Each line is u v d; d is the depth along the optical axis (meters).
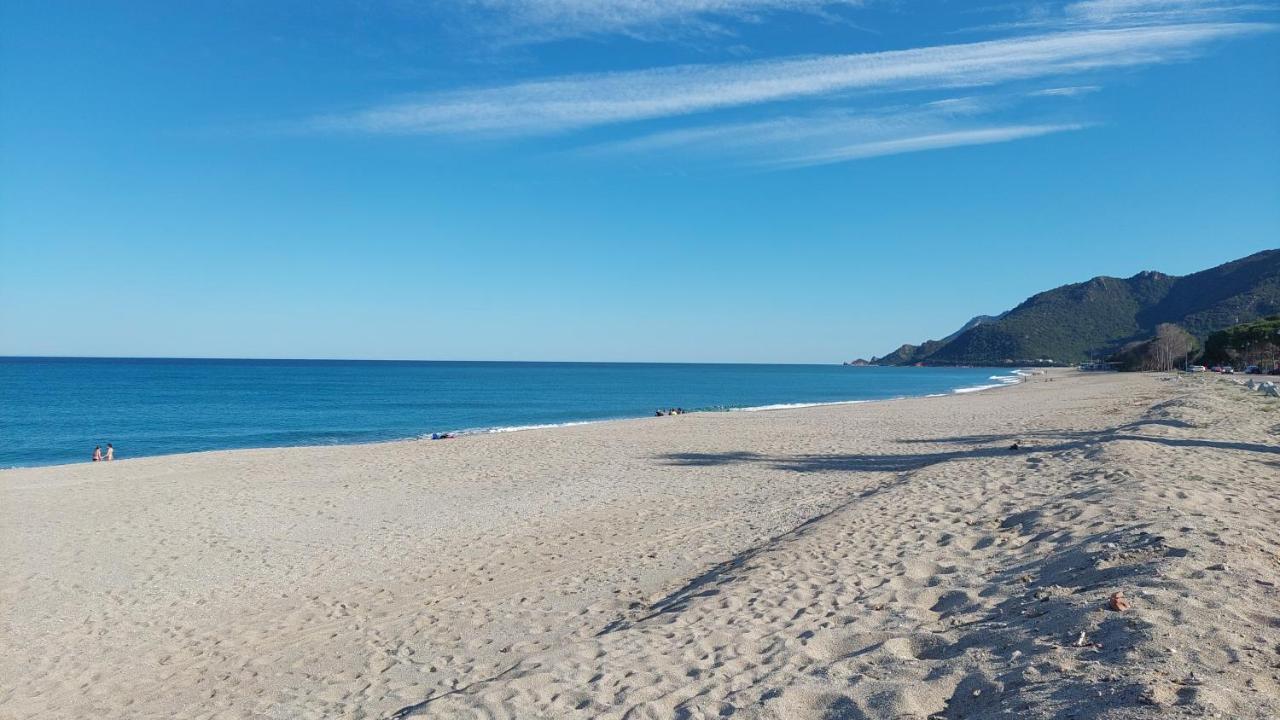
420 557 9.95
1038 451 14.41
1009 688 3.79
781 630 5.52
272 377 103.06
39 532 11.78
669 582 7.90
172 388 72.44
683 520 11.24
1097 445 12.70
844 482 13.67
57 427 36.97
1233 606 4.35
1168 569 5.06
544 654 5.69
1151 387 46.50
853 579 6.62
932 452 18.06
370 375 117.69
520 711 4.57
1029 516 8.07
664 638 5.65
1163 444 12.75
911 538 7.91
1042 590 5.36
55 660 6.96
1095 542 6.33
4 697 6.22
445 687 5.54
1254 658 3.65
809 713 4.10
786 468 16.55
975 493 10.04
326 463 19.33
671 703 4.45
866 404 45.12
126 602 8.52
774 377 134.12
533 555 9.68
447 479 16.48
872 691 4.15
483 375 124.69
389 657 6.42
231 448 29.20
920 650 4.80
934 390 79.81
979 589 5.84
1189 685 3.33
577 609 7.25
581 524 11.41
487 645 6.45
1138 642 3.92
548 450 21.27
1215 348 84.75
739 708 4.21
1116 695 3.35
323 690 5.80
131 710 5.81
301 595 8.59
